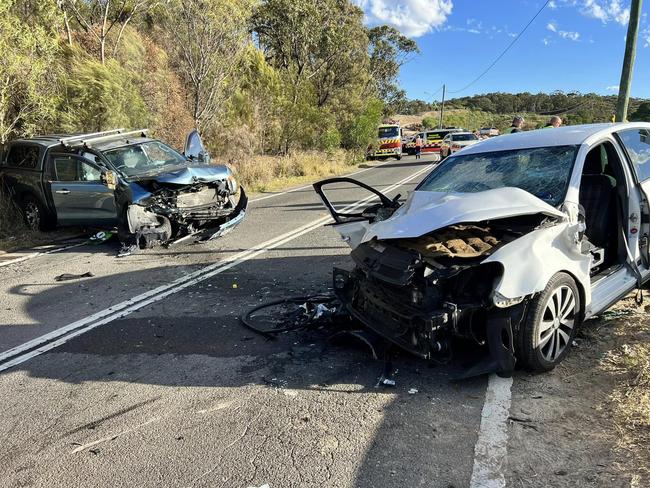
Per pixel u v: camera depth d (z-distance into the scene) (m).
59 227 10.59
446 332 3.54
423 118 102.69
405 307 3.64
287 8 29.64
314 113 26.91
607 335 4.14
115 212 8.77
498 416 3.19
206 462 2.90
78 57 14.07
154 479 2.78
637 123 5.17
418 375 3.79
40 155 9.83
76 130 12.55
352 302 4.26
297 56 31.52
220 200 9.32
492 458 2.79
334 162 27.30
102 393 3.79
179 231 8.98
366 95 40.91
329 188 17.27
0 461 3.03
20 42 10.74
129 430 3.28
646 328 4.11
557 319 3.66
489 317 3.51
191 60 18.36
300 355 4.24
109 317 5.41
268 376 3.90
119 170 8.84
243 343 4.55
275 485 2.68
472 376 3.58
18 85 11.00
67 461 2.98
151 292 6.21
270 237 9.12
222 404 3.53
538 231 3.59
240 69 21.14
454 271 3.44
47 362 4.39
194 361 4.25
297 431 3.15
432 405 3.37
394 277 3.57
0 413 3.59
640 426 2.96
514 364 3.52
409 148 41.41
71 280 6.95
